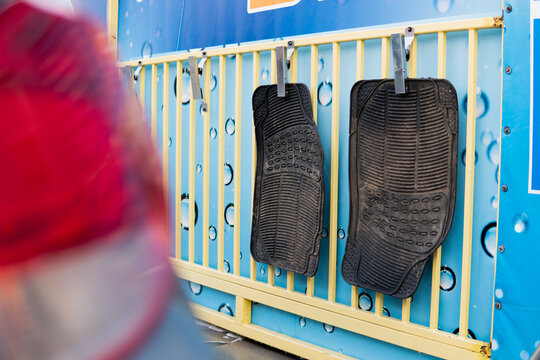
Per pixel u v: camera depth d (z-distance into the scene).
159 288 0.26
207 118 2.85
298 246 2.43
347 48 2.29
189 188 2.97
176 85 3.04
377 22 2.18
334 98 2.30
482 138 1.97
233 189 2.78
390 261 2.13
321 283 2.47
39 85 0.24
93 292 0.24
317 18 2.37
